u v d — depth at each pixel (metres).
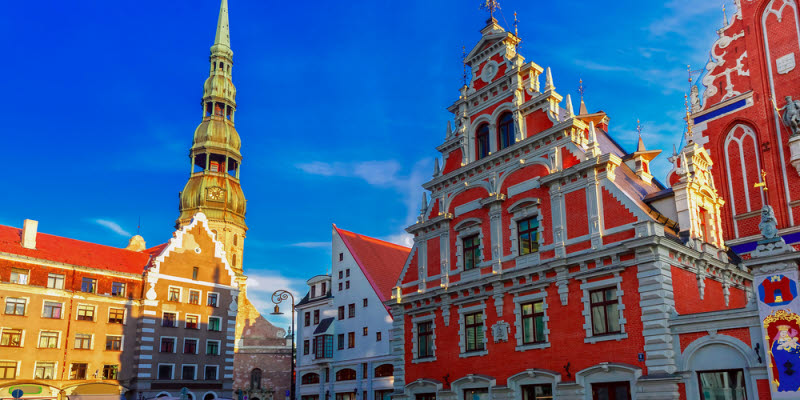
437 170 38.78
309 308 62.12
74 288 52.97
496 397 30.64
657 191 32.91
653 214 28.78
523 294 30.84
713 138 35.47
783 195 32.25
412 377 36.06
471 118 37.09
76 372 51.41
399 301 37.69
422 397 35.28
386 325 52.53
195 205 95.38
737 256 32.56
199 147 98.75
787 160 32.44
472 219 34.62
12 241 53.44
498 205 33.41
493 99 35.84
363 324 55.00
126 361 54.44
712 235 29.70
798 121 31.80
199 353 59.00
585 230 29.09
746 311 22.86
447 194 37.19
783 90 33.44
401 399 36.25
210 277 62.09
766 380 21.97
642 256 26.23
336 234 61.84
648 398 24.75
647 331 25.39
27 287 50.12
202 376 58.62
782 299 21.67
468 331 33.53
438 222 36.72
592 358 27.17
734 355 23.11
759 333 22.42
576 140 30.97
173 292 58.78
